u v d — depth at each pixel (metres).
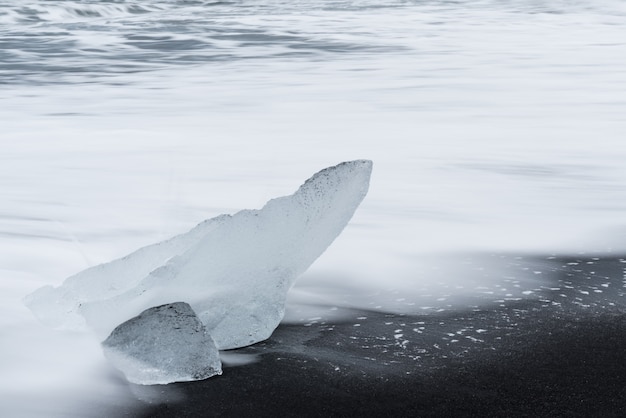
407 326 2.86
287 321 2.90
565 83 11.02
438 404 2.25
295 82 11.58
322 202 2.77
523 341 2.71
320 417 2.18
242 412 2.21
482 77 11.80
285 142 7.04
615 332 2.79
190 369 2.37
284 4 28.56
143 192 5.16
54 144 6.90
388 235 4.09
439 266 3.57
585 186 5.31
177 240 2.85
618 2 25.70
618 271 3.50
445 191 5.15
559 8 24.72
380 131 7.56
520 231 4.20
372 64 13.66
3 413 2.18
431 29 19.77
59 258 3.66
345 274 3.44
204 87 11.16
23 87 11.22
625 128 7.57
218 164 6.08
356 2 28.53
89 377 2.39
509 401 2.27
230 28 19.92
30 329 2.73
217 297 2.71
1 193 5.07
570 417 2.18
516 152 6.49
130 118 8.50
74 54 15.52
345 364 2.52
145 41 17.55
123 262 2.83
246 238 2.74
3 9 24.62
